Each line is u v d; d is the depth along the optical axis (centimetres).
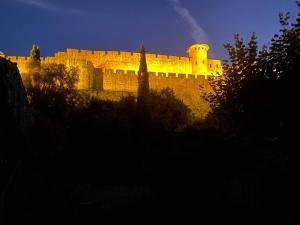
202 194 2898
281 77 1736
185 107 5928
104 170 3997
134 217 2472
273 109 1773
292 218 1798
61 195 2964
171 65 8606
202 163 3055
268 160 2102
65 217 2409
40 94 5050
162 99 5675
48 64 5641
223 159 2756
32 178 2825
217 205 2564
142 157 4047
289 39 1716
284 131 1762
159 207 2802
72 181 3594
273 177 2022
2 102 2362
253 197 2198
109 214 2558
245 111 1916
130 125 4591
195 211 2530
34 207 2481
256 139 1992
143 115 4659
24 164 2744
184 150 3425
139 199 3125
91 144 4191
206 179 2944
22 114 2912
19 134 2678
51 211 2470
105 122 4347
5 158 2195
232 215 2234
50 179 3372
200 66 8812
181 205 2820
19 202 2386
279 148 1872
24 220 2205
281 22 1742
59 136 3556
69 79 5469
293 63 1684
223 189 2612
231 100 2011
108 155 4125
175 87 6869
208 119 4259
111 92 6062
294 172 1816
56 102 4919
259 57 1880
